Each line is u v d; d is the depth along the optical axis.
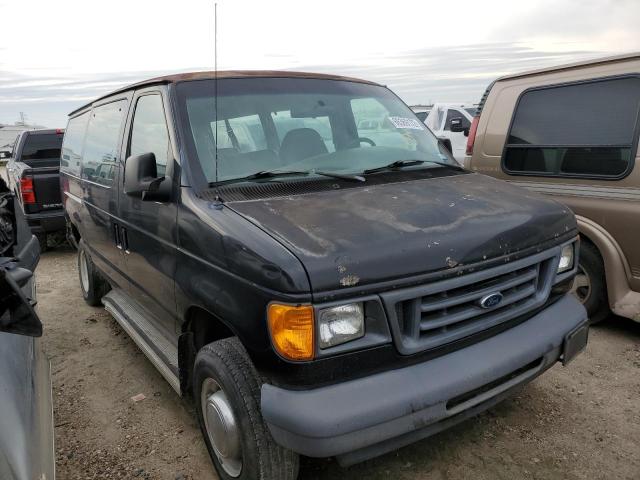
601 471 2.87
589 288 4.55
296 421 2.12
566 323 2.86
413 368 2.32
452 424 2.45
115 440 3.36
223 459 2.76
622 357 4.13
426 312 2.33
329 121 3.58
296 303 2.09
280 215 2.51
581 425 3.28
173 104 3.20
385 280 2.21
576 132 4.59
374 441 2.18
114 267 4.31
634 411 3.41
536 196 3.16
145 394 3.93
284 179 3.03
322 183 3.00
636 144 4.18
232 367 2.49
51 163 10.14
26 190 8.03
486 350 2.51
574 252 3.07
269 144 3.28
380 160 3.47
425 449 3.10
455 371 2.36
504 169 5.16
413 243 2.32
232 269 2.39
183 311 2.99
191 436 3.38
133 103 3.85
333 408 2.12
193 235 2.72
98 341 4.94
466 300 2.43
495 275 2.50
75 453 3.24
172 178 3.01
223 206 2.67
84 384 4.11
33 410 1.90
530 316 2.81
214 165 3.01
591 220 4.44
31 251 2.43
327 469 2.96
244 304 2.31
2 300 1.65
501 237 2.55
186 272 2.85
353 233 2.33
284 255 2.17
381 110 3.93
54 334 5.14
